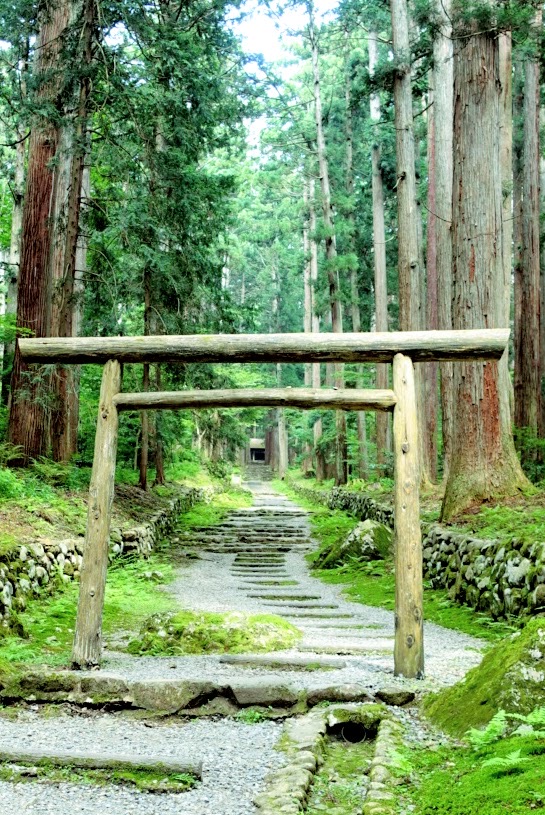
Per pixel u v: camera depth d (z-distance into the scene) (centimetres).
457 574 924
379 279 2509
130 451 2027
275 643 663
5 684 488
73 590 907
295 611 911
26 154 2208
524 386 1859
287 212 4012
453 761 347
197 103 1477
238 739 422
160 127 1498
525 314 1881
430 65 1617
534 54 1364
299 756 375
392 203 3111
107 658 618
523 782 276
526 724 356
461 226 1062
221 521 2100
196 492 2483
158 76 1356
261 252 5012
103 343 622
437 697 452
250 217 4353
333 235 2466
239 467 5291
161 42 1288
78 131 1252
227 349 611
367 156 3281
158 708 471
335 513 2239
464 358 599
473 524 971
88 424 1752
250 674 550
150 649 657
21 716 459
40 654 625
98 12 1215
